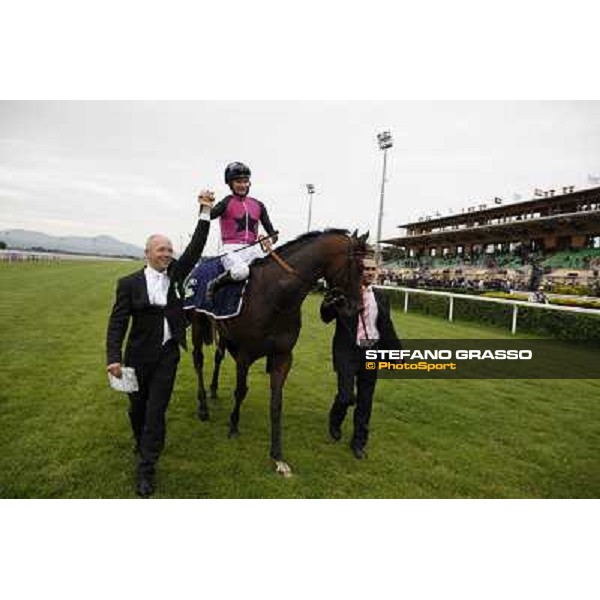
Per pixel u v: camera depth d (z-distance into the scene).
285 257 2.77
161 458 2.79
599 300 12.16
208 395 4.04
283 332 2.71
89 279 16.69
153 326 2.44
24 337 6.02
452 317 10.75
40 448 2.82
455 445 3.23
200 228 2.55
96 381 4.20
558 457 3.12
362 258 2.69
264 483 2.56
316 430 3.34
